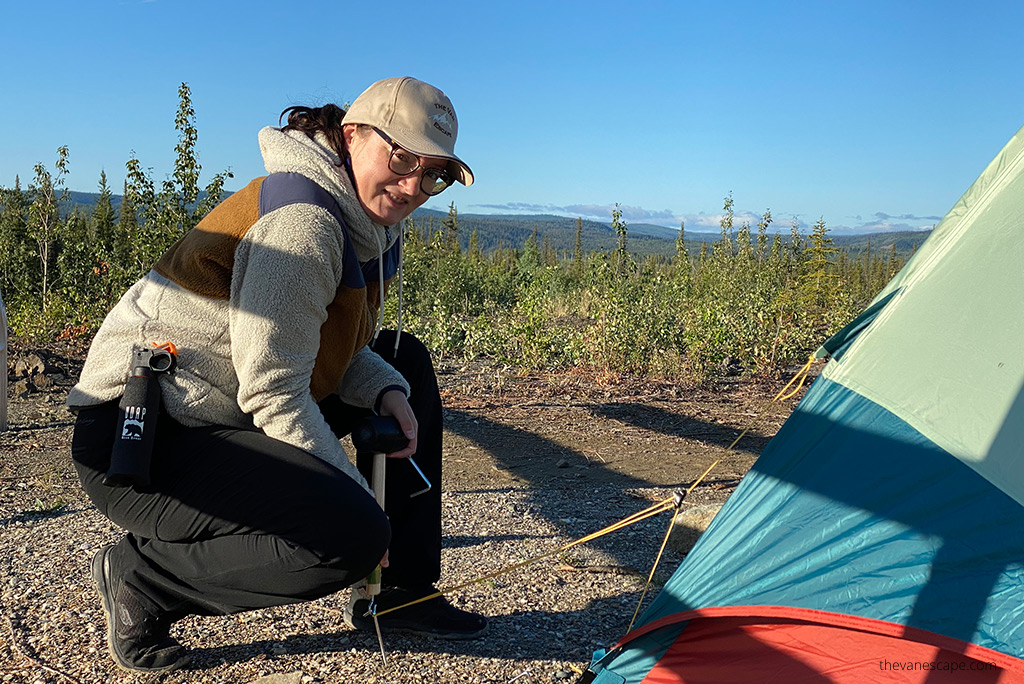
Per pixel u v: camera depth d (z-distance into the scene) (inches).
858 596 83.3
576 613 114.9
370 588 90.0
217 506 78.3
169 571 84.5
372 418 86.8
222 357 80.8
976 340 90.2
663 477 213.5
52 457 218.4
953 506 83.3
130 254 516.4
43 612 108.3
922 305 96.7
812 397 101.6
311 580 78.2
